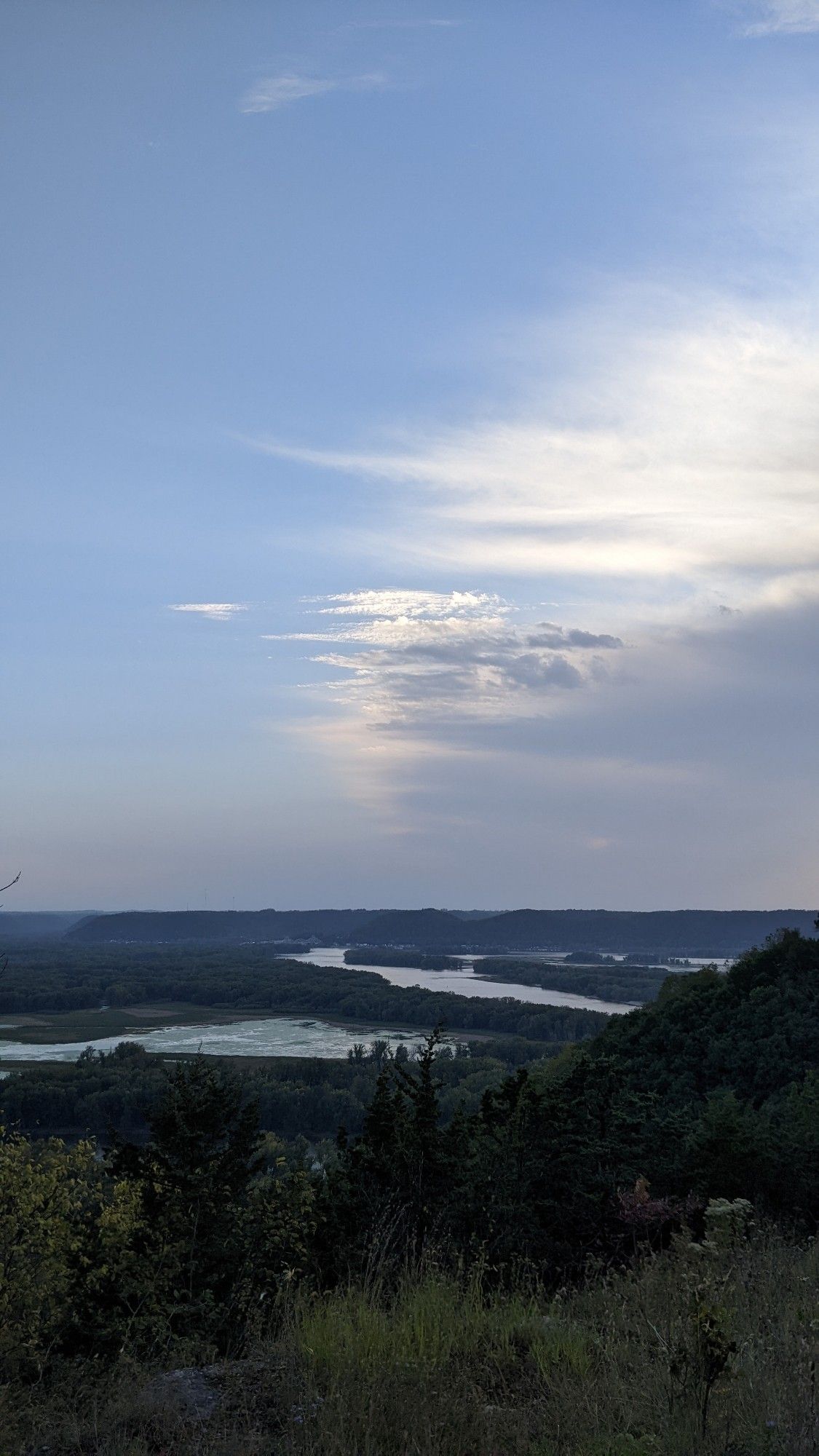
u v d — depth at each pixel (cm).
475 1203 1298
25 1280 1197
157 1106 1769
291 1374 608
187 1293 1298
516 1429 521
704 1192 1605
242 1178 1709
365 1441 496
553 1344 653
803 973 5688
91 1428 554
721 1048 4812
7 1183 1320
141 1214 1474
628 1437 491
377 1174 1408
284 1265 1302
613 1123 1770
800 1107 2370
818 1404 512
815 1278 794
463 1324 694
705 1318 533
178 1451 515
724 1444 481
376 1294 779
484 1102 1583
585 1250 1251
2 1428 562
